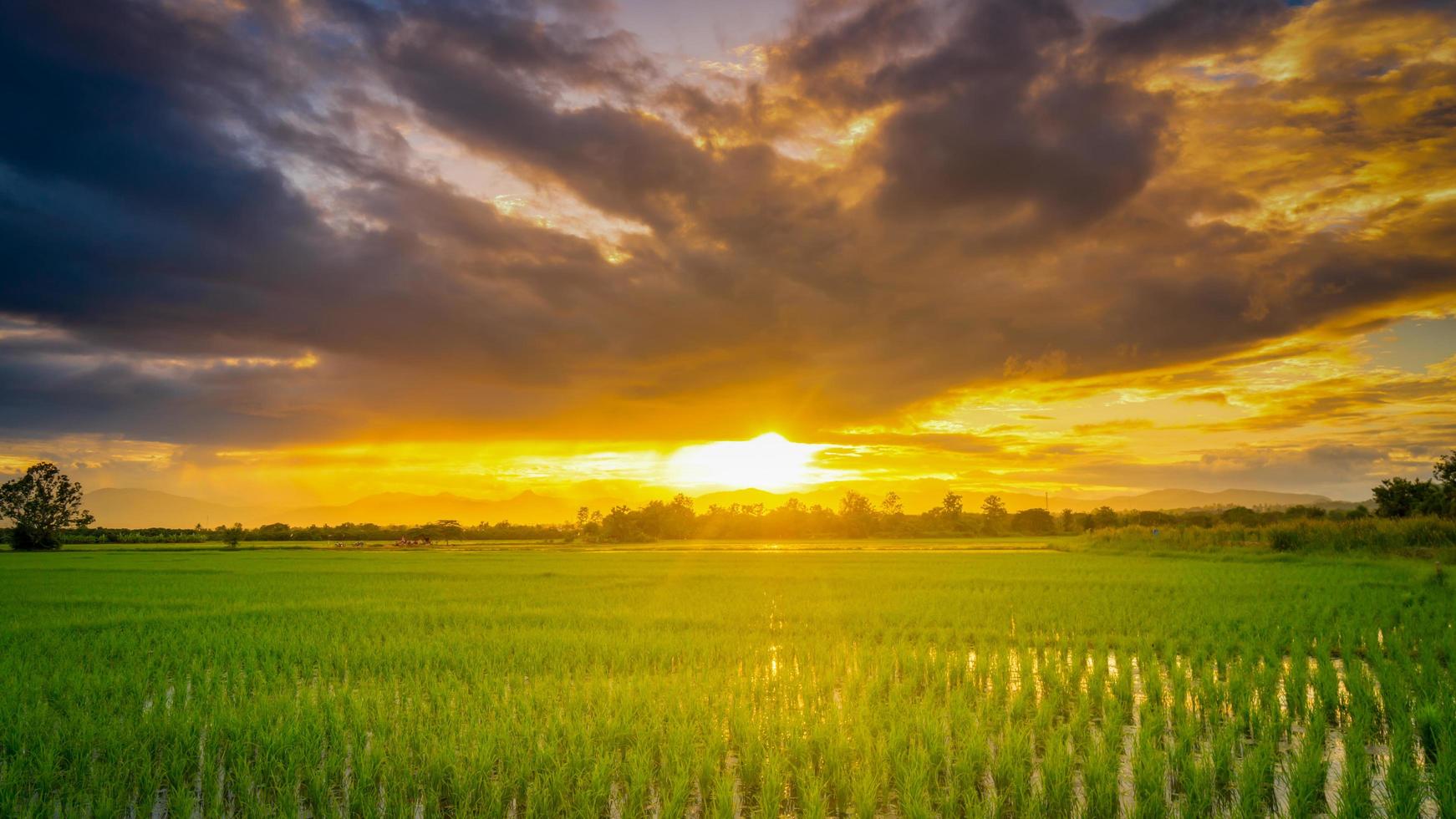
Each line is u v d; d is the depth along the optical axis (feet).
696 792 27.89
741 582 104.42
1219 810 25.99
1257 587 86.58
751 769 28.63
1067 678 41.55
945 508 460.55
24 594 94.73
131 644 55.36
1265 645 51.03
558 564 160.66
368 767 27.73
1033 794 26.16
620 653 50.14
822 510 439.63
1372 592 79.10
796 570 129.90
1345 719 35.65
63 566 159.94
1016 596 81.97
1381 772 29.01
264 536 382.22
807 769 27.53
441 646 52.85
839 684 43.06
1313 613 63.21
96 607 81.00
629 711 34.37
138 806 26.84
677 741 30.19
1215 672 44.47
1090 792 25.63
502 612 73.41
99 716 35.09
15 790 27.17
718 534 426.10
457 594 92.27
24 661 49.67
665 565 151.74
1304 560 130.00
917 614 68.90
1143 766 27.40
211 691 41.39
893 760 28.55
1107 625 61.31
